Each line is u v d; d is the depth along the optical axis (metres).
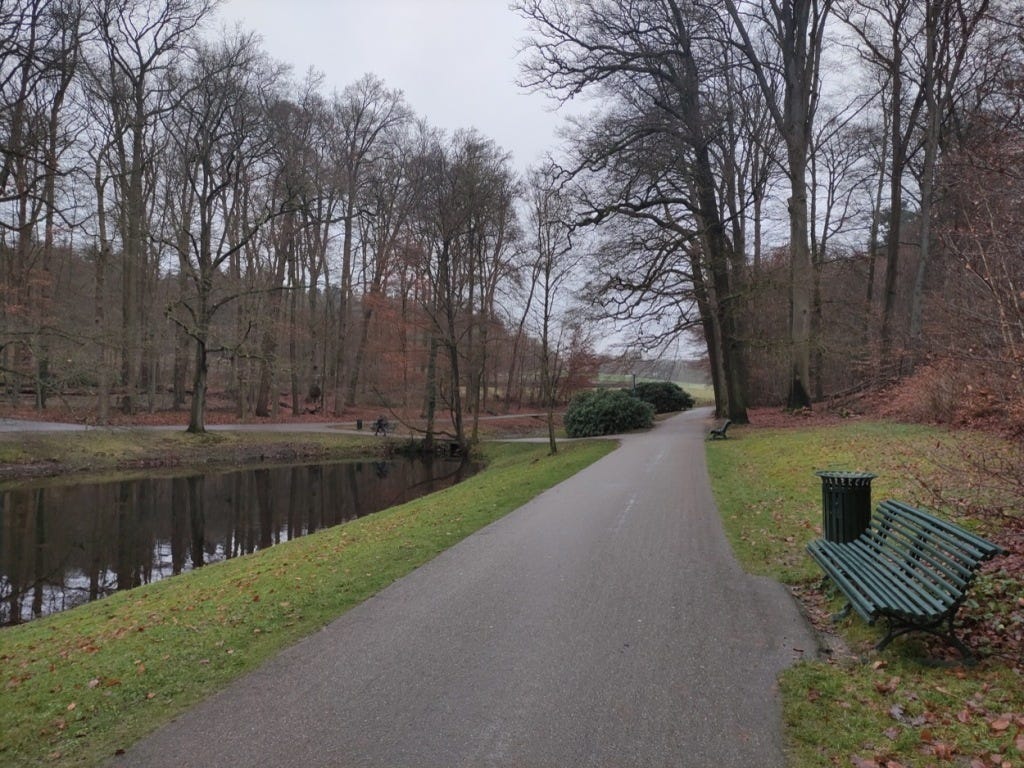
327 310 45.66
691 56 23.17
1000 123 8.99
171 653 5.60
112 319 29.92
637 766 3.60
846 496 6.91
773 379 39.38
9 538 16.36
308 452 32.44
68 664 5.80
